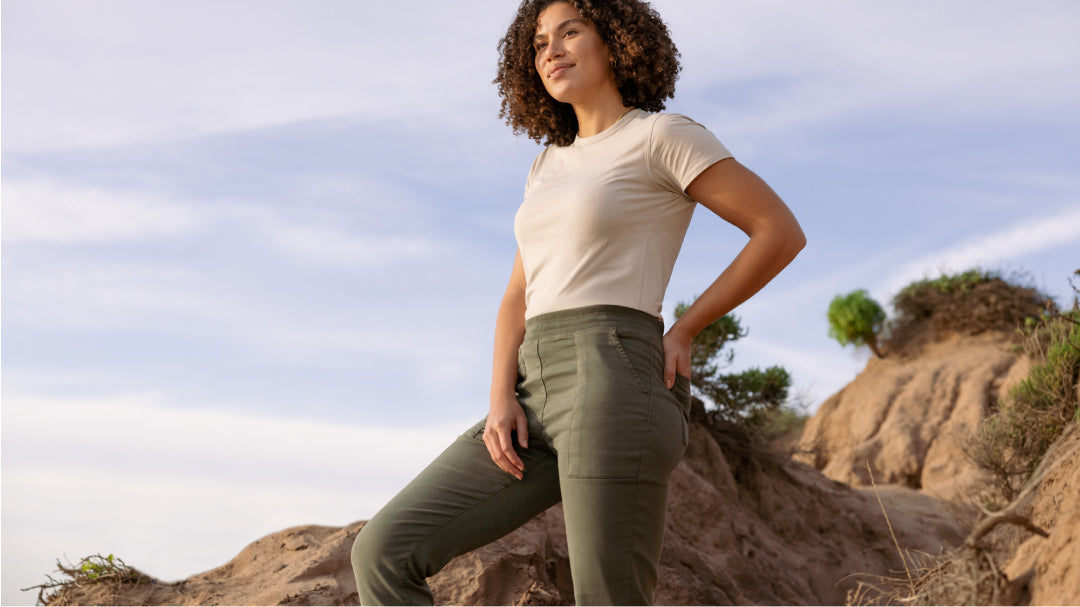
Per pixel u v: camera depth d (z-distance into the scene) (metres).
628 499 1.82
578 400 1.87
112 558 4.36
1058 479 2.75
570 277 1.97
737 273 1.95
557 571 4.58
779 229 1.93
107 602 4.08
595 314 1.92
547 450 2.00
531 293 2.09
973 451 5.06
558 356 1.95
